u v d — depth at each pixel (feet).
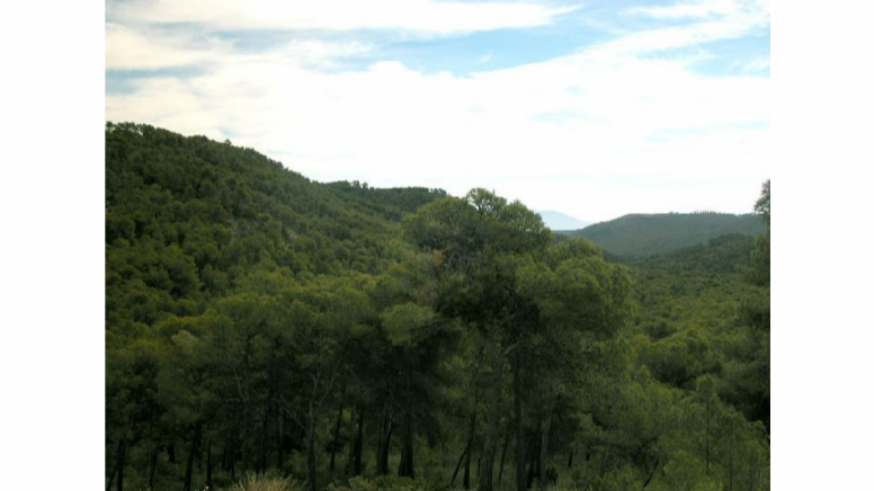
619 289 38.81
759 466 33.94
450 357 47.29
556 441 46.39
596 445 41.32
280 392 51.24
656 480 35.12
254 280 67.72
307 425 51.06
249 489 37.52
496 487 45.39
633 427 38.93
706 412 37.65
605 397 40.98
